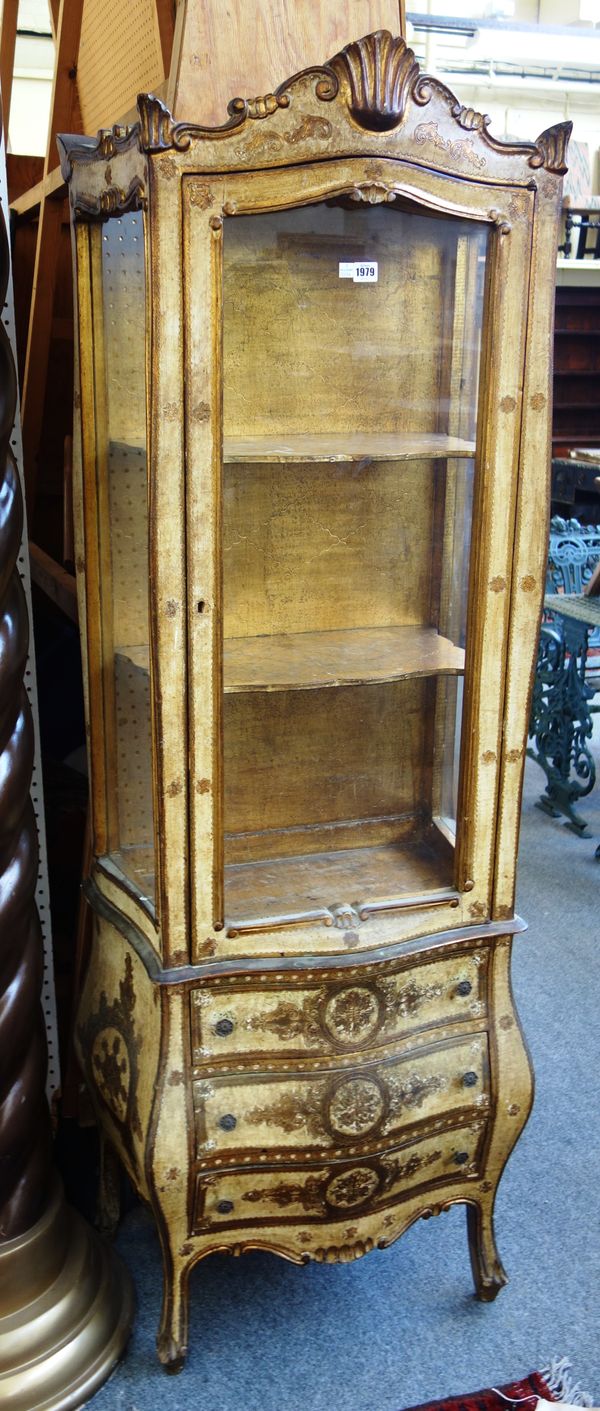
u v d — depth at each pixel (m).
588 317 8.76
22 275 3.00
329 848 1.91
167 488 1.49
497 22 7.65
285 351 1.73
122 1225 2.14
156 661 1.54
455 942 1.77
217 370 1.47
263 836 1.87
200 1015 1.68
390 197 1.47
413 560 1.89
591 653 5.05
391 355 1.78
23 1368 1.73
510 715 1.72
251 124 1.40
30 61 7.25
